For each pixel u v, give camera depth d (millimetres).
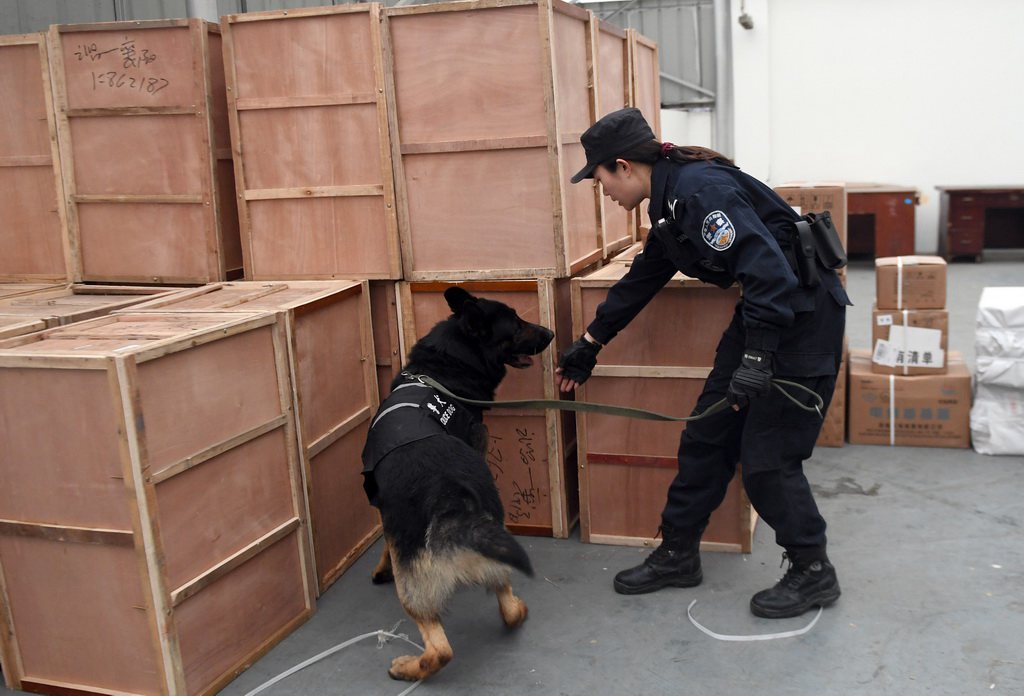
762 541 3312
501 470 3436
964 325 6641
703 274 2633
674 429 3176
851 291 8570
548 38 3025
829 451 4227
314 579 2943
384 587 3107
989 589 2812
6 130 3713
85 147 3609
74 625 2408
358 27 3205
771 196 2510
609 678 2455
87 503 2281
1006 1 9781
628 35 4129
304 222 3439
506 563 2168
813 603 2727
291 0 7641
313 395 3016
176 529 2336
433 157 3248
